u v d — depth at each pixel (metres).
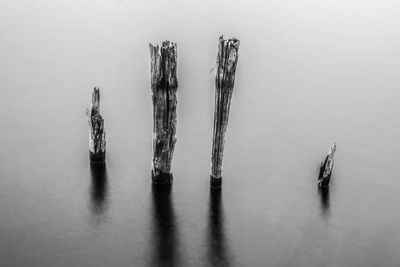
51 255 15.91
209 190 18.84
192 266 15.89
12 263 15.50
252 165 20.48
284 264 16.09
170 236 16.92
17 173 19.25
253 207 18.28
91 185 18.88
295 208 18.34
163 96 17.38
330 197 18.95
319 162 20.88
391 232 17.50
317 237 17.17
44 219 17.25
